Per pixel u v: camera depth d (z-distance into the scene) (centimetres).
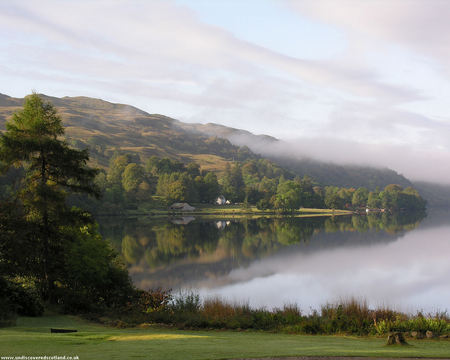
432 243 8138
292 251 7044
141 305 2277
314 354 903
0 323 1566
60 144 2489
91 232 2942
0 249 2266
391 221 15488
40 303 2042
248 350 948
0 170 2409
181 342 1084
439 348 1112
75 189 2580
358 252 6881
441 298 3506
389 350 1001
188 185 19725
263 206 18475
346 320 1698
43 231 2411
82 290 2469
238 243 8181
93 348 931
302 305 3225
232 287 4062
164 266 5459
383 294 3694
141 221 13662
